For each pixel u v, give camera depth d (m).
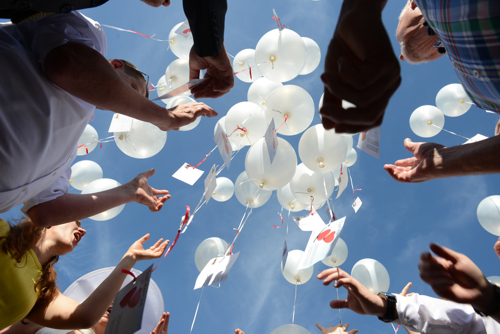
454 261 0.83
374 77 0.40
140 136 1.90
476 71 0.75
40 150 0.86
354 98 0.42
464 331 1.12
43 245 1.45
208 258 2.13
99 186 1.98
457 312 1.13
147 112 1.00
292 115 1.74
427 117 2.41
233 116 1.85
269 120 1.79
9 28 0.84
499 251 1.17
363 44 0.41
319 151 1.68
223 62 1.15
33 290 1.30
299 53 1.85
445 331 1.12
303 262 1.24
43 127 0.83
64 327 1.31
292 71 1.89
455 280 0.84
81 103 0.93
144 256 1.52
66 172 1.29
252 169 1.68
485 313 0.81
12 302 1.20
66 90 0.84
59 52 0.78
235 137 1.88
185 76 2.03
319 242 1.27
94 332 1.62
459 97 2.37
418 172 1.05
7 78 0.75
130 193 1.40
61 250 1.50
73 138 0.99
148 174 1.54
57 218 1.17
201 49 0.98
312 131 1.72
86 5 0.73
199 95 1.31
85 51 0.82
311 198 1.95
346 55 0.46
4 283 1.17
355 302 1.25
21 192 0.93
